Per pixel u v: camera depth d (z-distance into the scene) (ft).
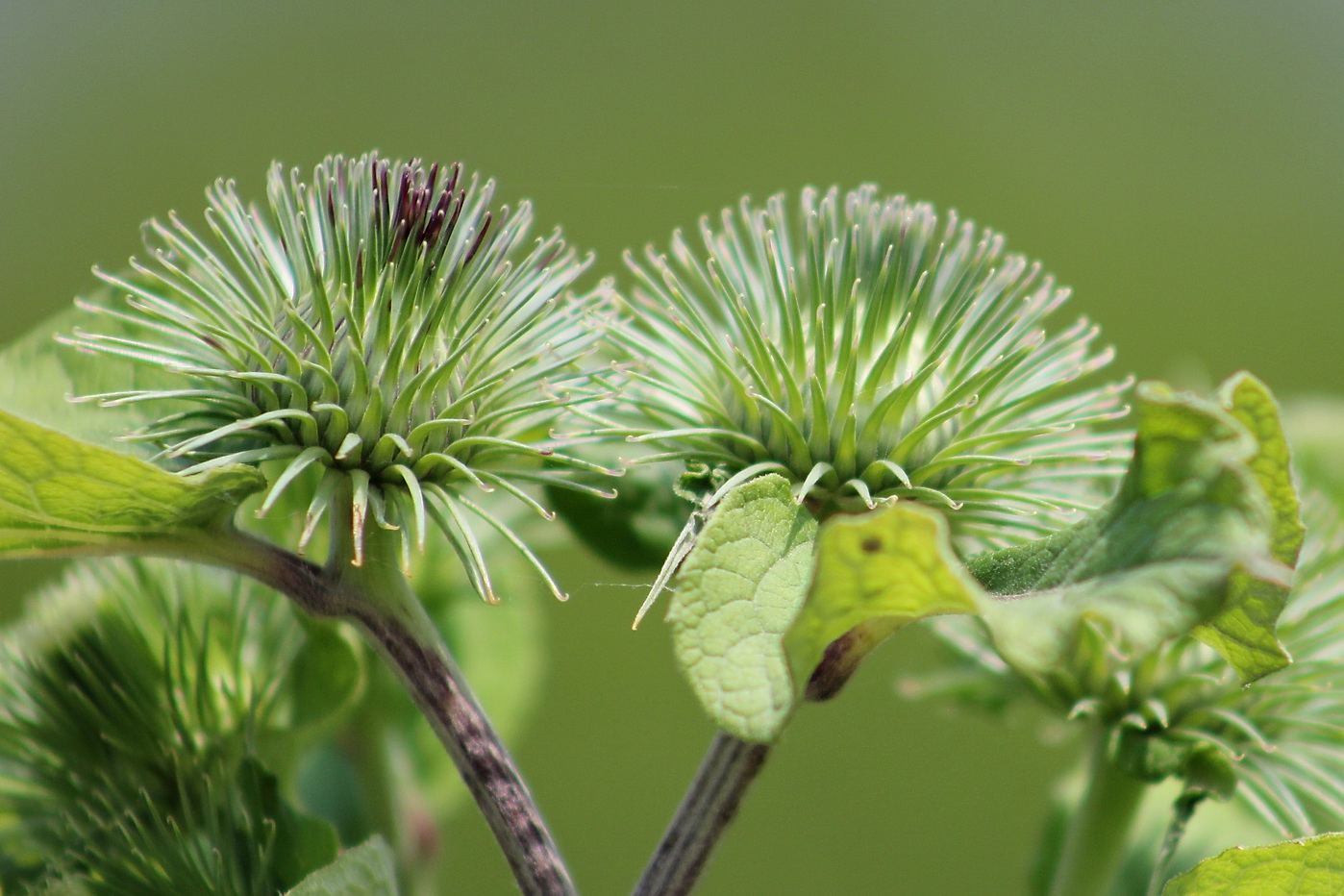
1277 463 1.06
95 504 1.08
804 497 1.11
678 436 1.12
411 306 1.11
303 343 1.11
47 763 1.16
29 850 1.16
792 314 1.13
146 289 1.16
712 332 1.14
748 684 1.05
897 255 1.15
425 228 1.11
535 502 1.10
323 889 1.09
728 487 1.11
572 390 1.12
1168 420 1.05
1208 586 1.04
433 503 1.10
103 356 1.15
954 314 1.15
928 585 1.03
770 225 1.16
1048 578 1.07
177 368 1.09
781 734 1.05
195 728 1.16
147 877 1.14
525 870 1.10
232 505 1.10
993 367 1.13
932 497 1.13
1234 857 1.10
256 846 1.13
